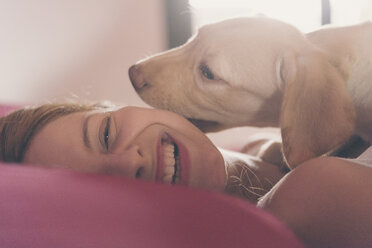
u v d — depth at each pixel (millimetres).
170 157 933
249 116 1225
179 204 519
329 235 643
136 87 1250
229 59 1145
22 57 3121
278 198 712
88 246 480
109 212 509
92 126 942
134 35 3123
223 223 497
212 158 956
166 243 475
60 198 539
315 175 692
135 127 911
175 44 3090
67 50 3143
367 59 1132
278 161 1328
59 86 3164
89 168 889
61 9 3092
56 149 937
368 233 625
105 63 3164
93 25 3117
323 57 1077
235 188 1070
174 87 1213
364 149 1194
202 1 2770
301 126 988
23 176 601
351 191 652
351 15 2082
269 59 1128
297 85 1028
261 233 494
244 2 2646
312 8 2441
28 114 1039
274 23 1176
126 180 580
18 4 3064
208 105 1216
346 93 1012
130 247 474
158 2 3047
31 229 507
